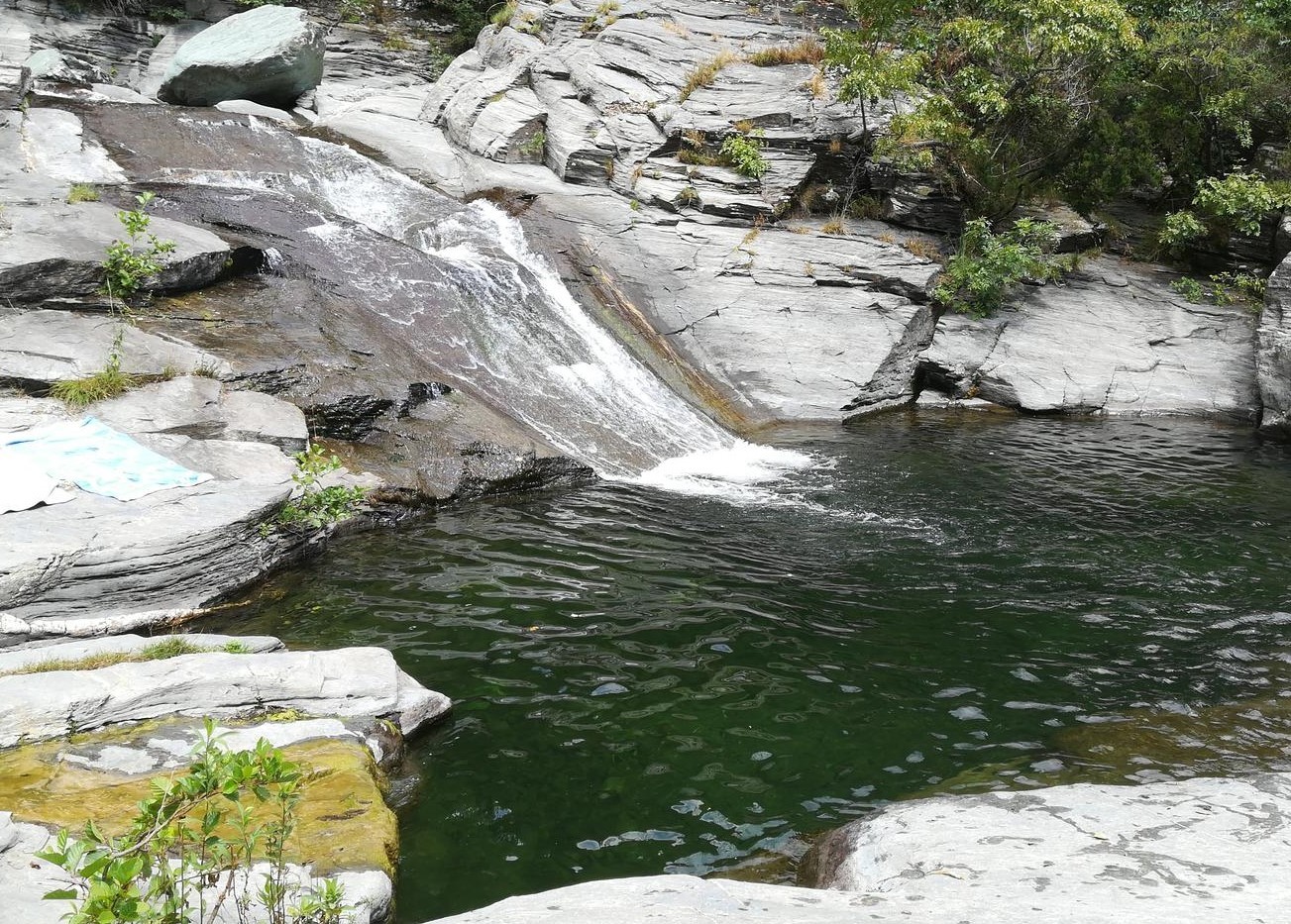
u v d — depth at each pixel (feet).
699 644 24.79
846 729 21.04
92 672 18.84
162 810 11.53
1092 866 13.46
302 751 17.99
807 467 41.96
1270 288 52.24
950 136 59.26
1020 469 42.42
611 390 46.06
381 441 35.53
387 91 78.79
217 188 49.73
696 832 17.38
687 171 62.23
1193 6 67.46
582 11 76.38
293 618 25.50
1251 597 28.81
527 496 35.96
